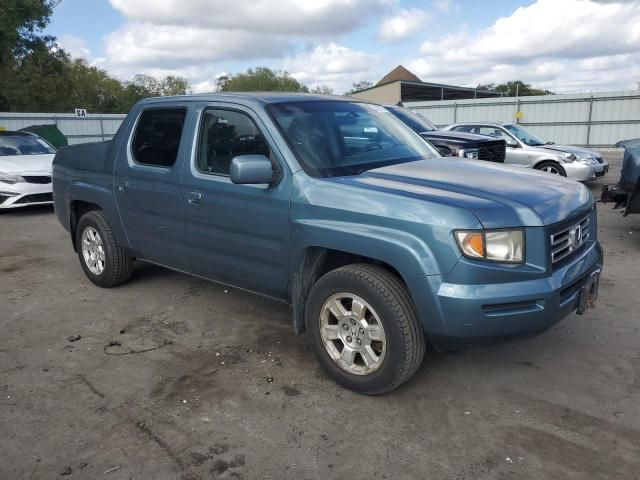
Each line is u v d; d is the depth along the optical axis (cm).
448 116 3092
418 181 357
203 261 444
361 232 330
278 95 432
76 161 572
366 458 290
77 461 291
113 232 538
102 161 530
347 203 339
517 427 315
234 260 417
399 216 317
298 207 361
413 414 331
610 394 349
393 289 324
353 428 317
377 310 328
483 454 291
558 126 2808
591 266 355
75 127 2948
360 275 334
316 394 356
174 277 605
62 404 349
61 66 3825
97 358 414
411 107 3200
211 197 416
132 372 391
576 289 341
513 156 1298
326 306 357
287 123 393
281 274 386
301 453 295
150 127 482
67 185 583
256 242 394
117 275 557
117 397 356
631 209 694
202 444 305
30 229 899
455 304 301
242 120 406
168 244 473
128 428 321
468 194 329
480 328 304
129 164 495
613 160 2102
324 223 347
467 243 300
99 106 6575
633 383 362
